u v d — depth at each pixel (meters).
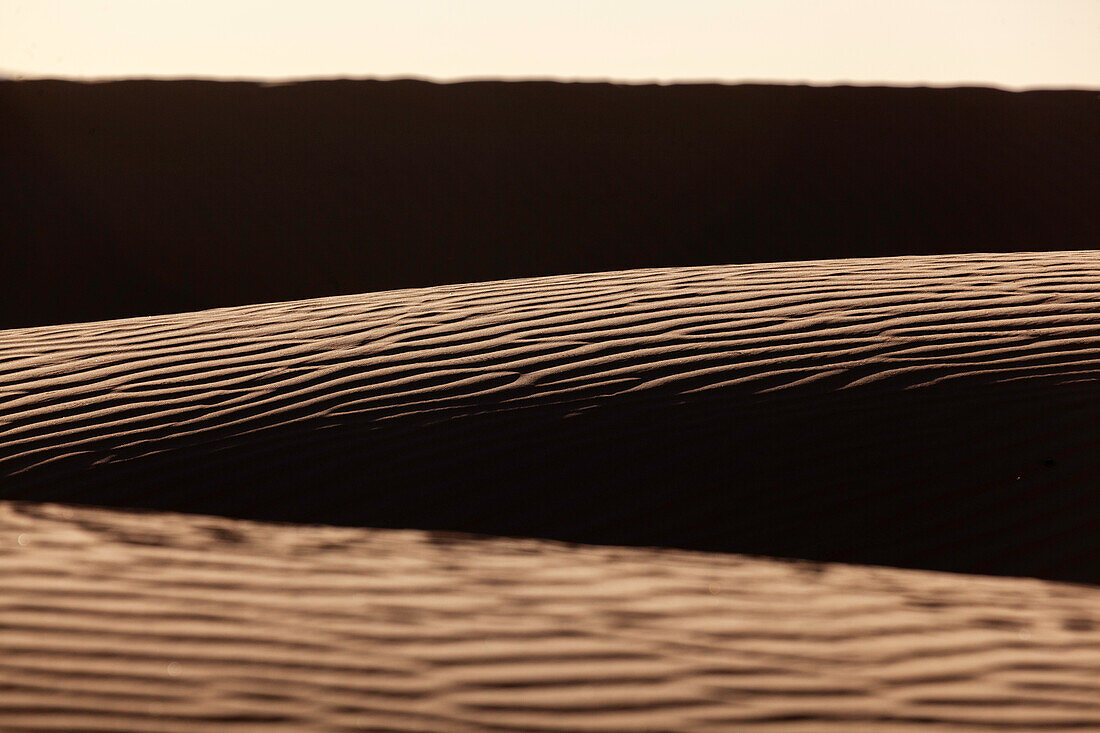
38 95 43.78
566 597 7.16
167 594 6.71
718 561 8.72
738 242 37.53
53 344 15.23
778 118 46.16
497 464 11.10
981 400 12.06
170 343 14.84
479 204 38.94
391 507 10.51
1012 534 10.16
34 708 4.94
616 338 13.94
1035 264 17.94
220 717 4.94
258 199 37.97
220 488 10.77
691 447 11.30
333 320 15.55
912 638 6.57
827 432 11.54
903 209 40.25
